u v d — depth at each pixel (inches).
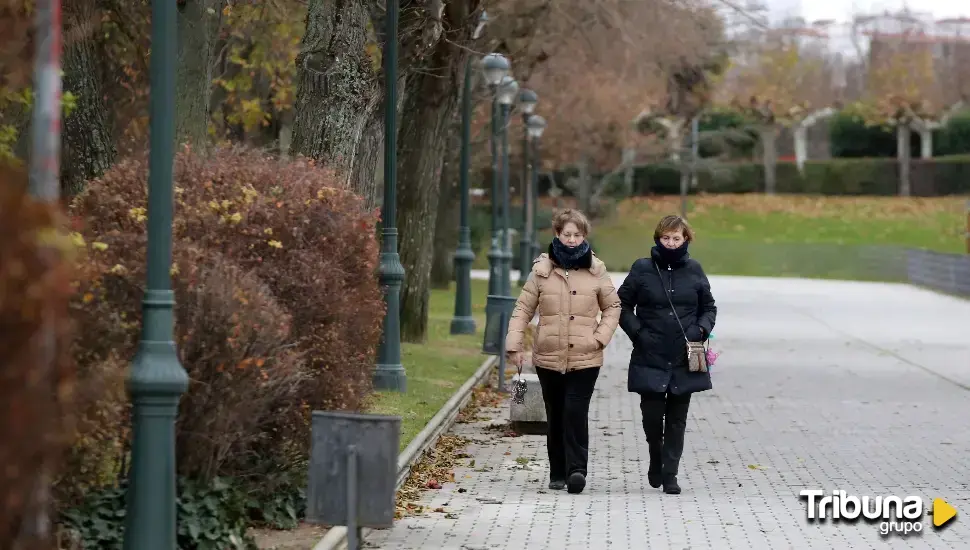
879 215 5374.0
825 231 5113.2
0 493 270.5
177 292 461.4
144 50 1067.3
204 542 439.5
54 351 295.0
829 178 5629.9
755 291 3004.4
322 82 869.8
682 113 4099.4
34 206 273.6
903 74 5659.5
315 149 868.6
